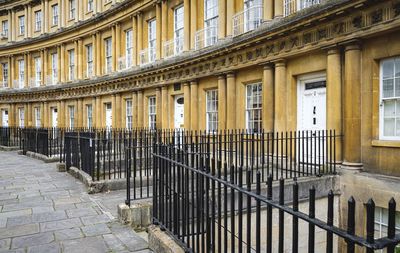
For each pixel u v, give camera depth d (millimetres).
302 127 11242
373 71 8773
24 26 33719
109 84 24016
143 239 5461
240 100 13562
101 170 10633
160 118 19156
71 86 27812
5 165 14250
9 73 34844
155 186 5410
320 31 9750
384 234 8141
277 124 11445
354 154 8953
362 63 8977
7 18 35031
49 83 31719
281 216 2570
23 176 11320
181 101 18219
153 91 20031
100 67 26047
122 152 13141
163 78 18594
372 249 1775
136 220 6188
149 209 6316
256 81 12984
